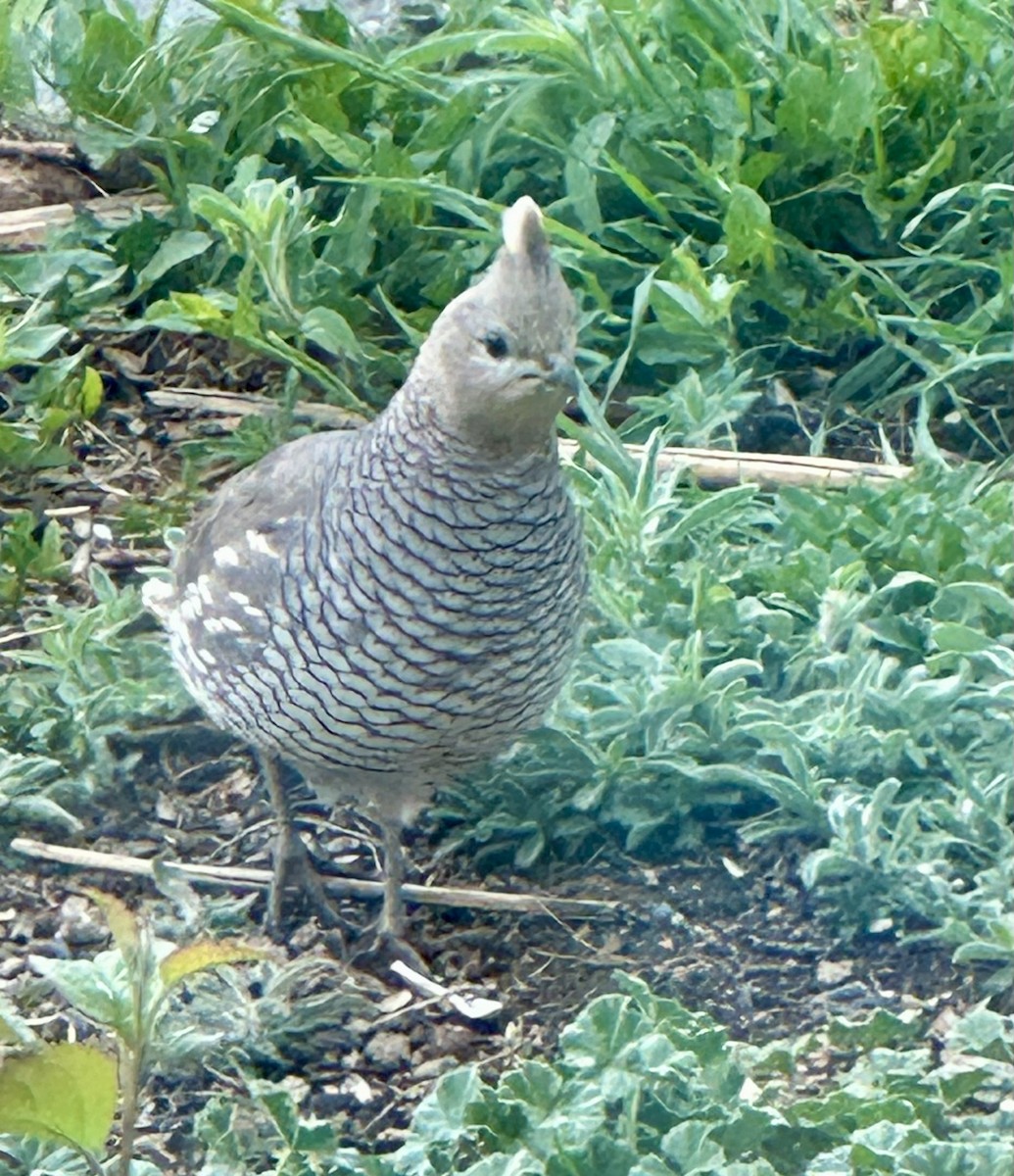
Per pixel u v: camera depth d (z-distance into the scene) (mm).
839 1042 8977
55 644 10852
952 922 9250
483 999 9469
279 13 14977
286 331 13055
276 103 14211
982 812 9758
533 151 14039
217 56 14297
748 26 13938
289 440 12609
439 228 13320
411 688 8656
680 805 10109
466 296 8312
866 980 9430
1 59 14180
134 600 11344
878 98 13586
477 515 8383
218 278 13734
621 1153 7930
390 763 9055
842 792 9852
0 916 9836
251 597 8820
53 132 14422
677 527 11266
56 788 10352
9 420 12867
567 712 10289
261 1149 8445
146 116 13945
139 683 10766
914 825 9695
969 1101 8711
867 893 9641
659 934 9750
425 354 8422
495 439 8289
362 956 9703
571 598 8820
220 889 10047
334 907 9977
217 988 9156
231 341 13289
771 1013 9312
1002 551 11211
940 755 10250
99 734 10562
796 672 10602
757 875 9984
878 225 13500
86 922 9812
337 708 8789
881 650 10969
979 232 13453
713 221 13375
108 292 13406
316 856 10266
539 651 8773
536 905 9898
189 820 10453
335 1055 9148
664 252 13336
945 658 10477
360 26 15273
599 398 13141
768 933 9703
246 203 12656
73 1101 7164
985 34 13891
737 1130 8125
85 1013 7801
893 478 12031
